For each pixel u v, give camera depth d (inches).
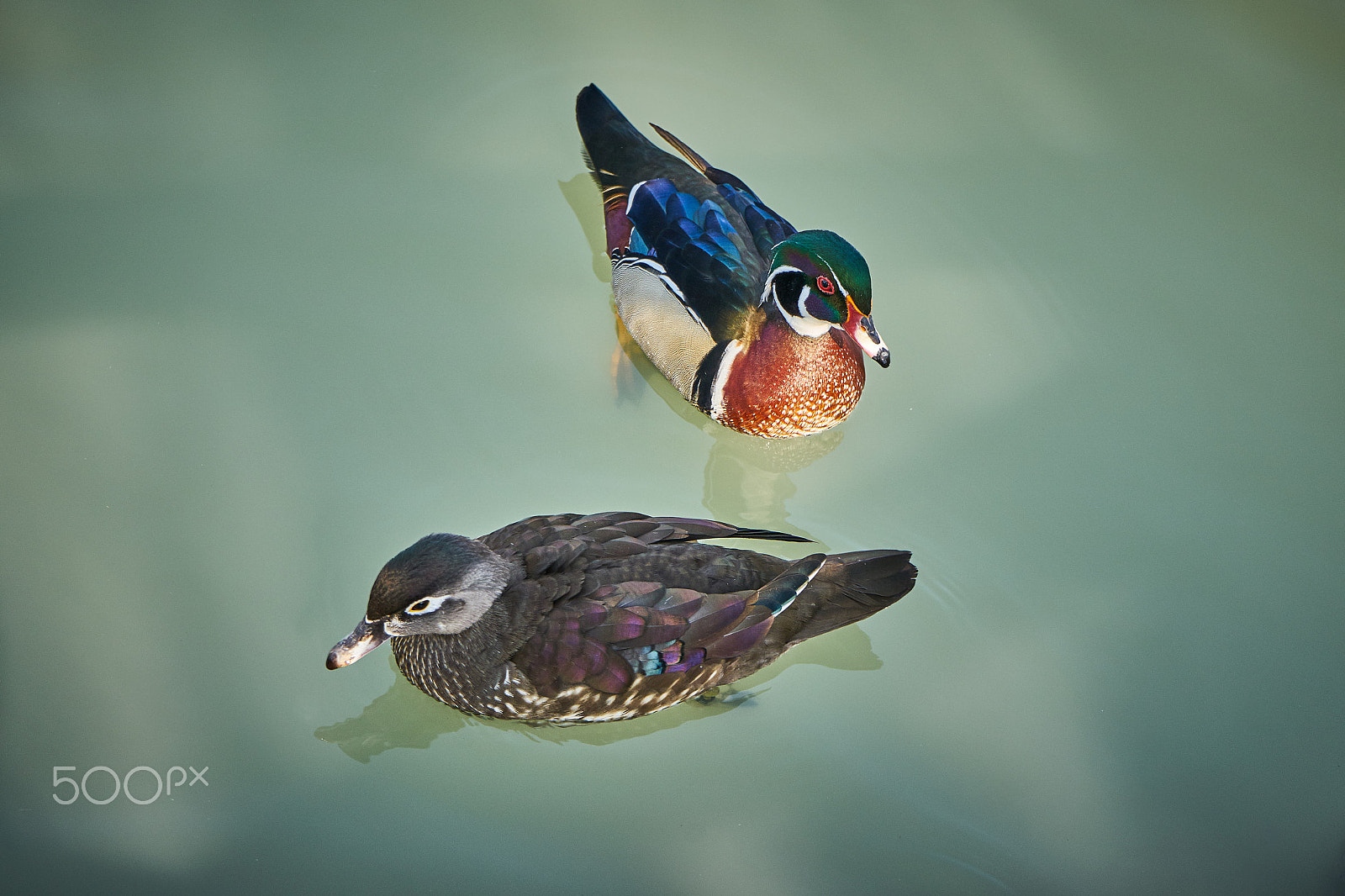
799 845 341.4
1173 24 565.3
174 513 395.2
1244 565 417.4
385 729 364.2
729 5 561.0
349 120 503.8
